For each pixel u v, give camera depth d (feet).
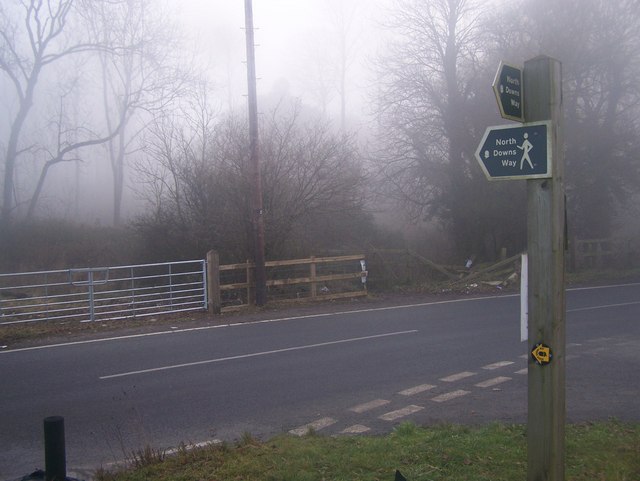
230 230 62.75
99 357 36.42
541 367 13.33
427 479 16.31
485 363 33.37
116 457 20.62
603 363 32.78
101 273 67.87
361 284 68.95
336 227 73.36
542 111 13.35
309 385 29.30
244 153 64.69
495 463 17.49
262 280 56.49
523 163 13.50
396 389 28.43
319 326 46.09
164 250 65.87
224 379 30.66
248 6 56.03
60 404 26.96
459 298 63.10
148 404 26.63
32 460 20.58
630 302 57.06
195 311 53.78
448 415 24.34
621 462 17.51
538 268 13.37
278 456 18.58
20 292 63.67
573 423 22.54
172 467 18.11
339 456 18.42
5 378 31.68
